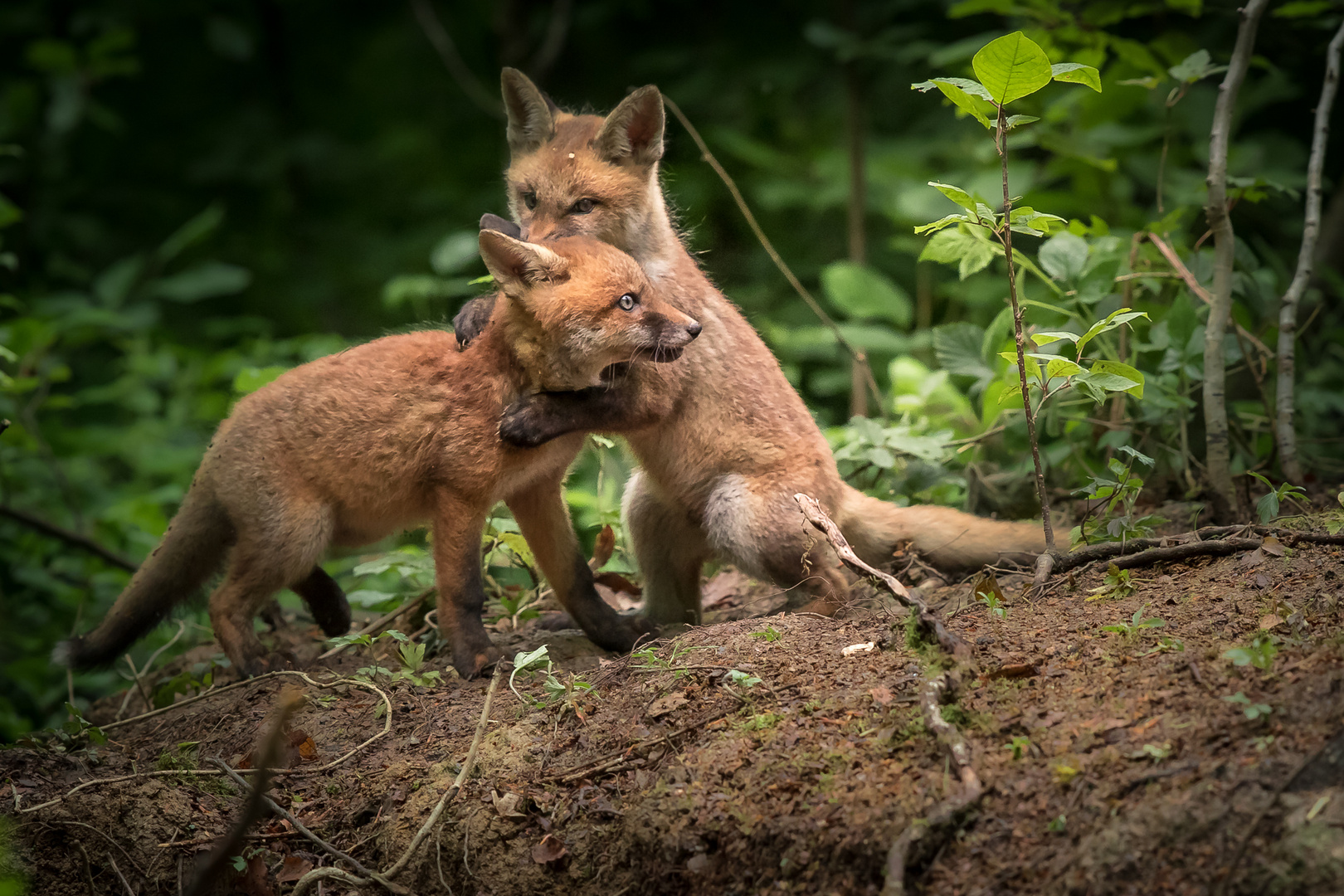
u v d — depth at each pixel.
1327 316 13.88
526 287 7.88
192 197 23.77
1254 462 9.68
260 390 8.52
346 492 8.17
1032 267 9.95
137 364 17.14
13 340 13.32
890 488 10.54
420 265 21.38
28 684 11.55
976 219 7.11
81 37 22.34
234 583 8.31
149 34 23.69
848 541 9.10
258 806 4.54
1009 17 15.48
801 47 20.44
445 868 6.06
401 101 24.25
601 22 22.12
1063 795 4.71
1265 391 11.28
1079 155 12.05
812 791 5.27
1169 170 13.87
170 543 8.72
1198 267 10.22
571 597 8.51
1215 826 4.27
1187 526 8.64
